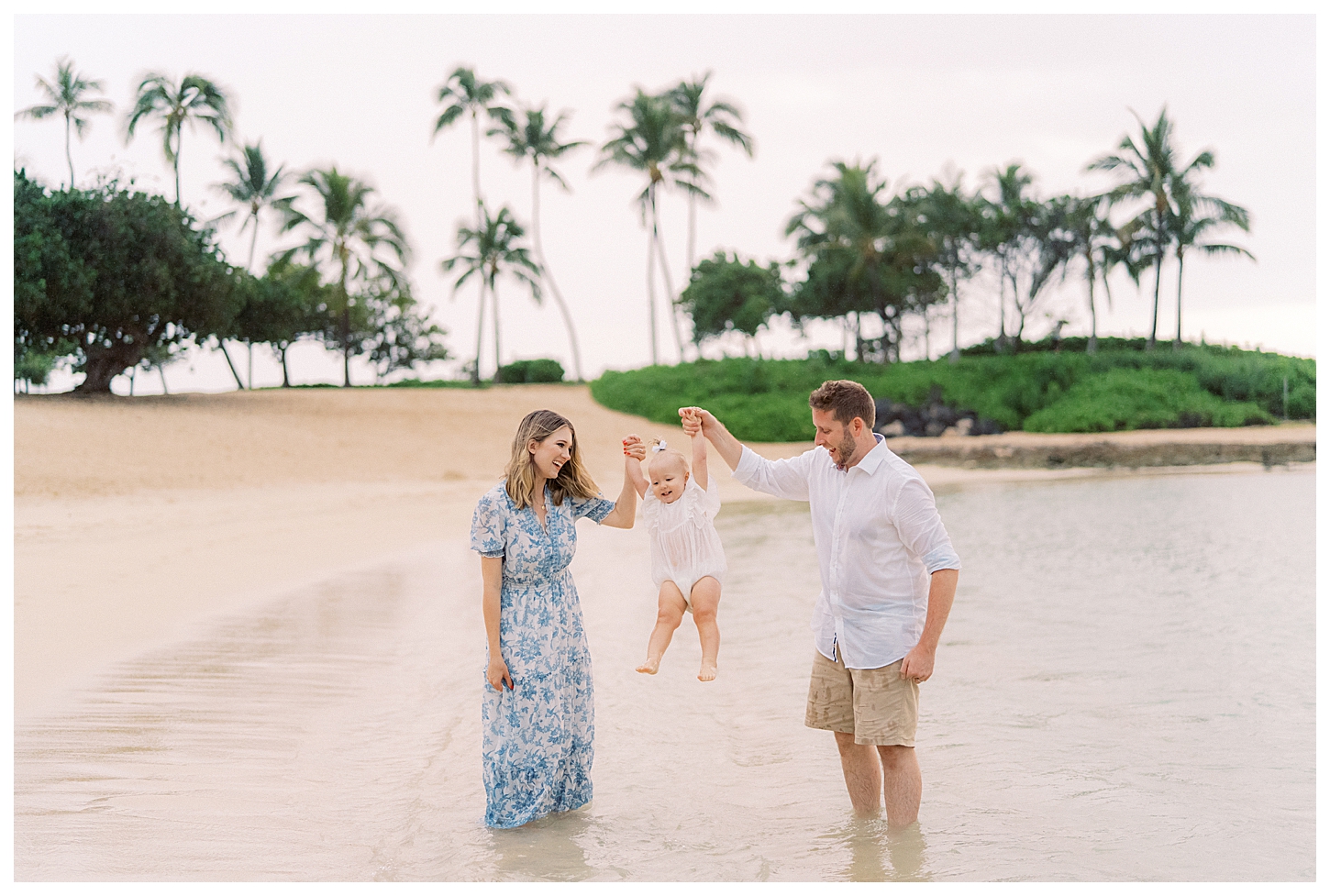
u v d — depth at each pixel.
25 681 6.26
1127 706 6.05
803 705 6.09
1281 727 5.62
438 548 13.54
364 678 6.57
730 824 4.30
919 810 4.45
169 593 9.45
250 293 37.56
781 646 7.71
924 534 3.96
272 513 17.98
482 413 37.22
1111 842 4.11
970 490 24.30
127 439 25.09
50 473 20.53
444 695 6.16
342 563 11.98
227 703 5.91
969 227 50.91
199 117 44.84
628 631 8.20
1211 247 48.12
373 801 4.46
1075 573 11.47
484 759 4.28
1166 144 48.16
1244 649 7.53
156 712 5.70
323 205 48.91
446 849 3.96
